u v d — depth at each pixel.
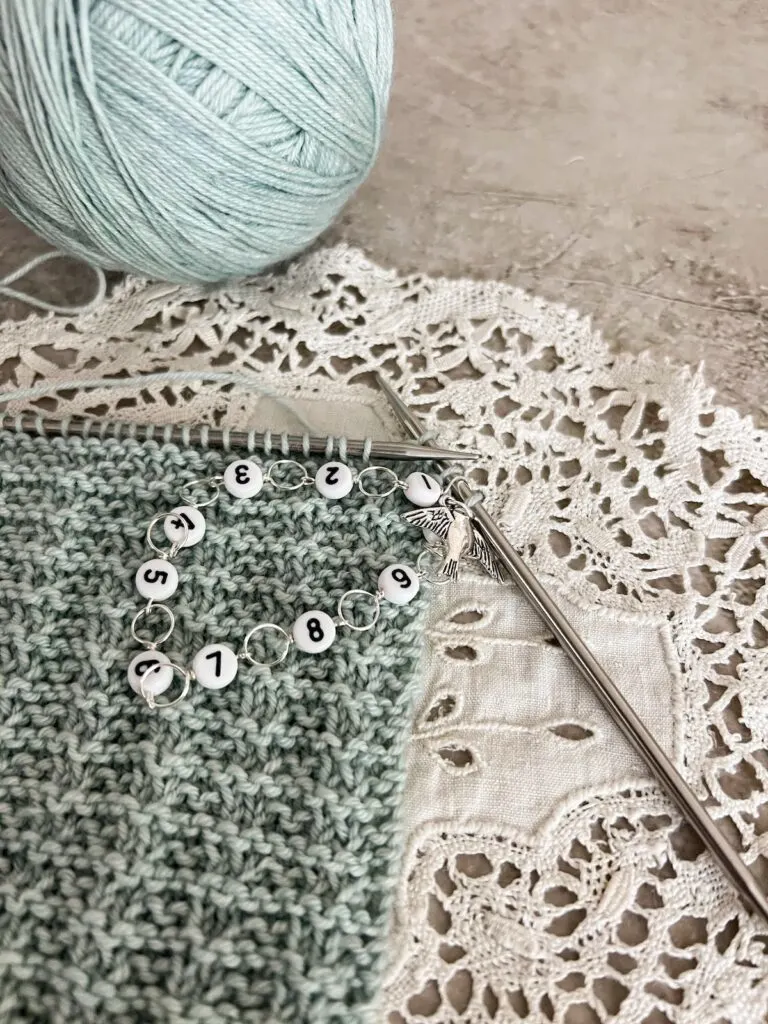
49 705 0.52
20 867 0.47
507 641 0.60
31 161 0.57
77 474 0.59
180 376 0.69
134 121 0.54
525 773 0.55
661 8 0.93
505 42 0.91
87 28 0.51
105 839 0.48
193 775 0.50
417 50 0.90
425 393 0.71
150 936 0.46
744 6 0.93
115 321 0.74
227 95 0.54
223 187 0.58
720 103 0.87
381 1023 0.47
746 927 0.50
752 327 0.74
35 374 0.71
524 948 0.50
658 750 0.54
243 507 0.59
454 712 0.57
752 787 0.55
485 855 0.53
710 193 0.81
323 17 0.55
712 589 0.62
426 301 0.75
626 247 0.78
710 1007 0.48
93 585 0.56
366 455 0.61
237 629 0.55
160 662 0.52
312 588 0.56
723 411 0.69
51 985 0.44
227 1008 0.44
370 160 0.67
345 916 0.46
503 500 0.66
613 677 0.59
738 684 0.58
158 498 0.59
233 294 0.75
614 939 0.50
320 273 0.76
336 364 0.73
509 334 0.73
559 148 0.84
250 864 0.48
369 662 0.54
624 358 0.72
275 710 0.52
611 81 0.88
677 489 0.66
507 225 0.79
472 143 0.84
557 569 0.63
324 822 0.49
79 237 0.64
